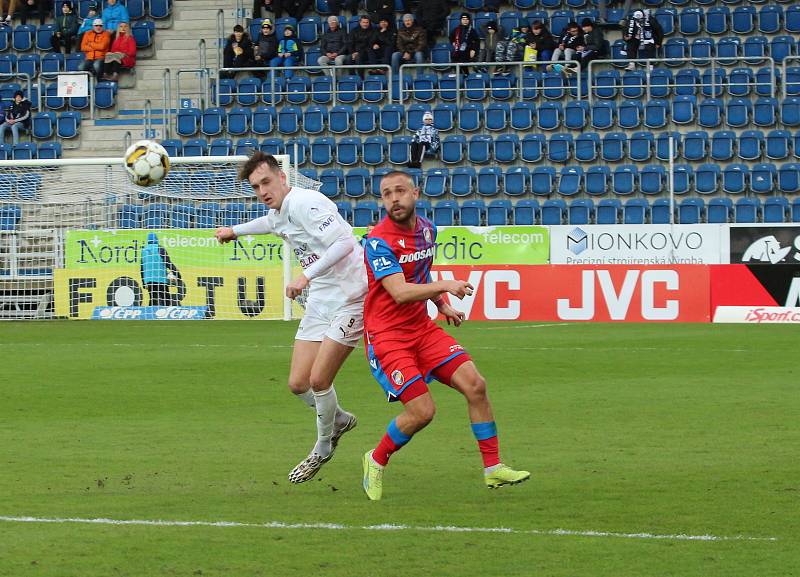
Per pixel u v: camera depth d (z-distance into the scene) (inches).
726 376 1380.4
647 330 2032.5
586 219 2659.9
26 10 3356.3
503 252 2353.6
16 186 2395.4
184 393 1254.3
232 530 636.7
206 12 3319.4
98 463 854.5
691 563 563.8
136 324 2219.5
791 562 564.4
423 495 735.7
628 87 2982.3
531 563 565.3
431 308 2304.4
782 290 2204.7
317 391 770.8
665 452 887.1
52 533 629.9
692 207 2647.6
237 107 3107.8
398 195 707.4
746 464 835.4
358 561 570.3
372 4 3154.5
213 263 2317.9
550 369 1456.7
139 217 2395.4
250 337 1920.5
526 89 2989.7
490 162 2886.3
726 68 3083.2
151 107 3186.5
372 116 2987.2
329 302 794.2
